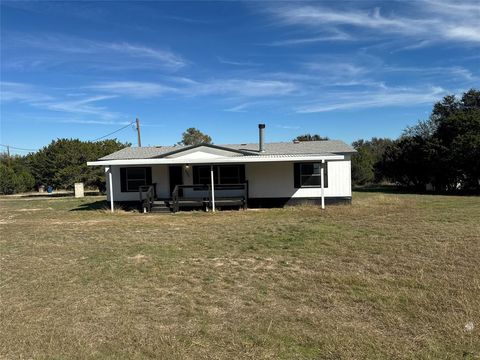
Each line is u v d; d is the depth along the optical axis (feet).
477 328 15.52
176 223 47.73
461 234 34.47
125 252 31.37
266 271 24.66
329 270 24.36
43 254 31.58
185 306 18.98
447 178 94.94
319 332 15.65
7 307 19.47
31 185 143.33
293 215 52.44
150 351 14.38
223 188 64.95
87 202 86.43
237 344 14.83
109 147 123.24
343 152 65.00
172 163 59.11
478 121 86.48
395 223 41.96
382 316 17.07
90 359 13.97
